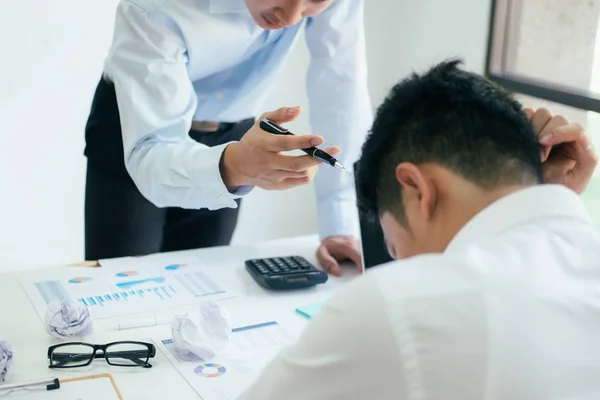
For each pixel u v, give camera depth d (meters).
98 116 1.46
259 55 1.44
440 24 2.12
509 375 0.59
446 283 0.62
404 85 0.73
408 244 0.72
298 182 1.14
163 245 1.62
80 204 2.25
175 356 0.98
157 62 1.23
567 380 0.60
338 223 1.39
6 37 2.04
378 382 0.60
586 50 1.85
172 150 1.22
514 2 1.96
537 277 0.62
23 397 0.86
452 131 0.67
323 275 1.21
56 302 1.06
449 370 0.59
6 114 2.10
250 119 1.58
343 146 1.46
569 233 0.67
